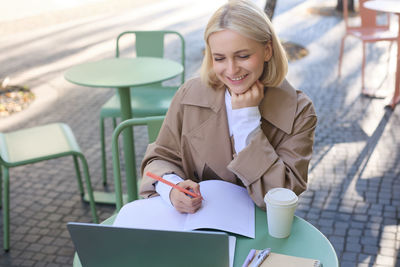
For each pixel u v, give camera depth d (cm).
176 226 146
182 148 175
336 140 400
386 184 332
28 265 273
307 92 512
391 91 502
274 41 151
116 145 197
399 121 430
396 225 288
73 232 117
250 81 152
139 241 116
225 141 168
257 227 147
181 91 176
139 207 157
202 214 147
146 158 180
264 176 155
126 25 952
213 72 164
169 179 163
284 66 156
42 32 935
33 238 298
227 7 145
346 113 453
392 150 378
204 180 177
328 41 717
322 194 323
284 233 142
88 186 287
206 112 170
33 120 496
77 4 1246
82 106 530
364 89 508
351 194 322
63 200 340
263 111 163
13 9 1180
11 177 373
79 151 280
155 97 357
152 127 199
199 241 114
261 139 157
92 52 765
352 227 288
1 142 290
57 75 650
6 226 283
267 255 132
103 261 122
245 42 143
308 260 130
